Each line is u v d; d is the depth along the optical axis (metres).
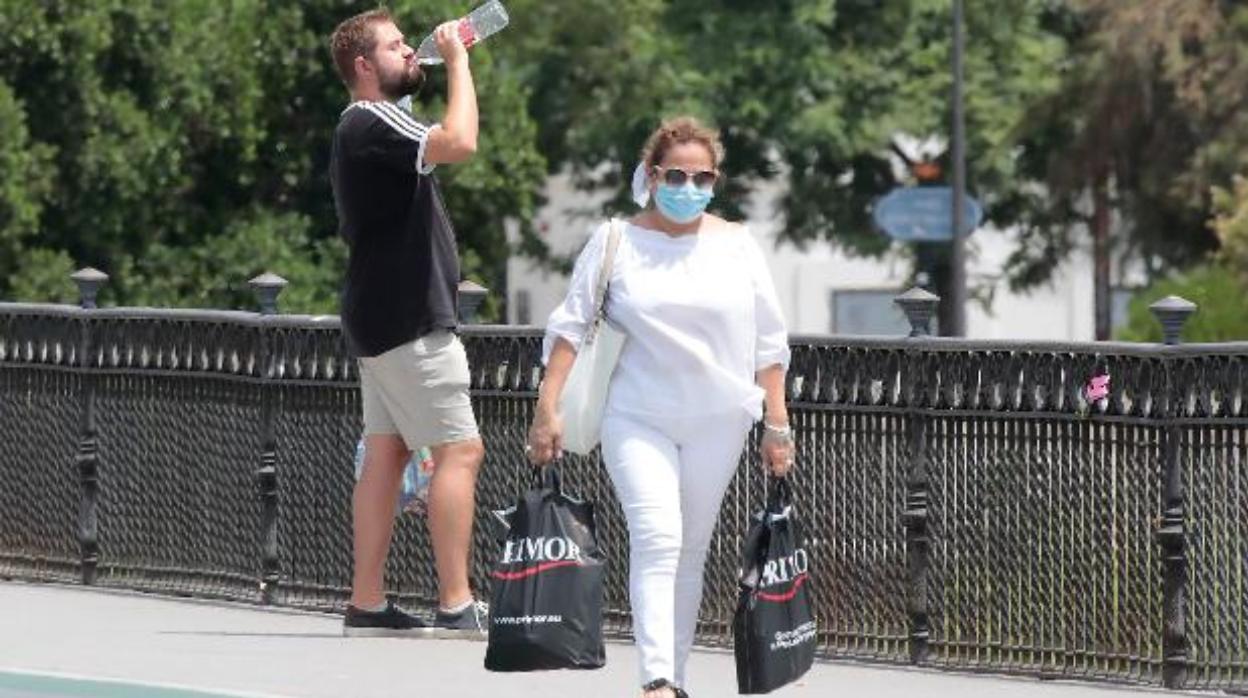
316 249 97.81
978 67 120.19
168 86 92.69
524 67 120.31
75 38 89.88
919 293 28.50
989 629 28.14
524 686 26.95
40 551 34.69
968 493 28.20
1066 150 108.06
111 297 92.06
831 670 28.50
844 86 120.06
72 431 34.28
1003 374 27.95
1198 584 27.03
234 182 97.25
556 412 24.02
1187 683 27.03
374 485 29.98
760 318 24.12
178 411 33.31
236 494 32.75
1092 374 27.39
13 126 87.81
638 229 24.02
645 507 23.67
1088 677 27.55
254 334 32.50
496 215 100.88
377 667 28.03
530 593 24.22
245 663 28.22
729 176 123.25
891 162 125.69
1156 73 104.44
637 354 23.88
